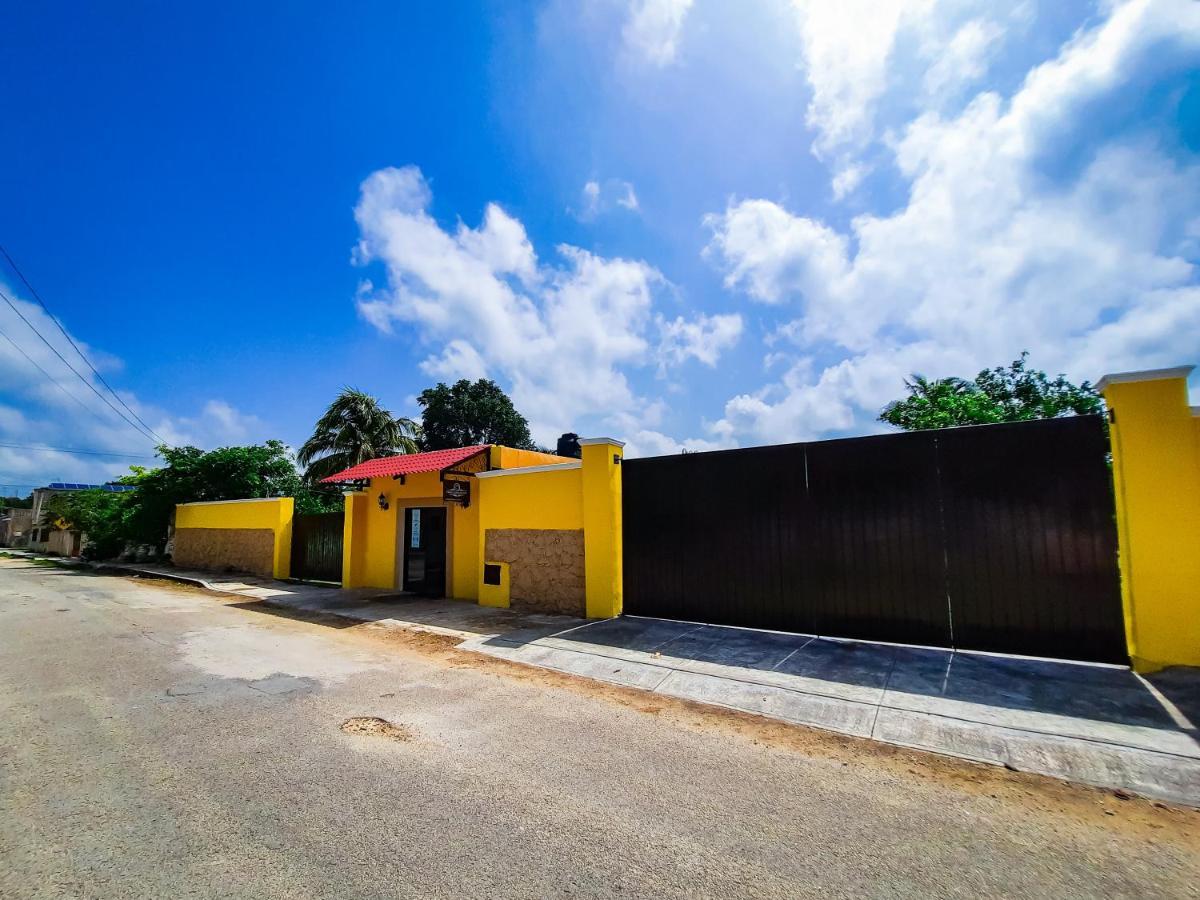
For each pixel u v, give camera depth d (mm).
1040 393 14328
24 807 3367
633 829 3199
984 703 4992
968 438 6727
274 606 11688
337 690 5820
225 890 2598
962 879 2768
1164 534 5328
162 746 4316
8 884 2623
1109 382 5656
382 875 2723
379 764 4027
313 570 16203
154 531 22297
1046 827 3268
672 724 4934
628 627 8336
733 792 3682
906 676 5754
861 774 3969
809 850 3012
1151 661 5344
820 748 4426
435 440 36719
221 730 4660
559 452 14648
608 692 5832
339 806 3410
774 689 5621
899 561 7047
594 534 9234
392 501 13891
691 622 8523
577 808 3434
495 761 4113
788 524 7828
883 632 7090
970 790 3727
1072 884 2740
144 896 2551
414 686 5988
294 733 4605
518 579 10406
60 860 2820
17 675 6328
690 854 2957
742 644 7211
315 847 2963
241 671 6535
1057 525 6199
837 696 5352
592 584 9227
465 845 3006
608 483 9125
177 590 14820
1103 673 5531
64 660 7035
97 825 3162
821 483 7633
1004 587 6430
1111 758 3977
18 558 31031
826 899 2605
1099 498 6023
